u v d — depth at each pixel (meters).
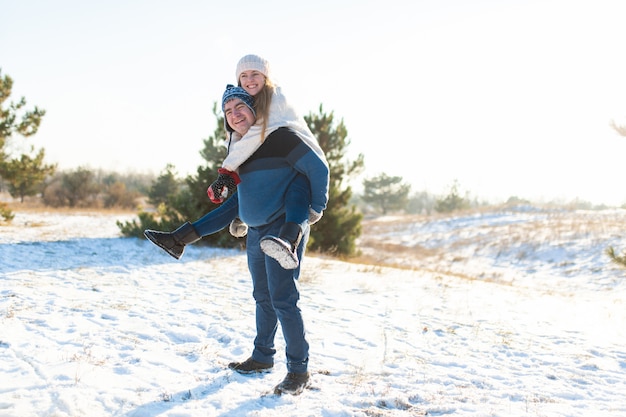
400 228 30.16
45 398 2.60
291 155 2.69
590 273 15.12
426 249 22.48
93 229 14.62
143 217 11.96
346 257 14.05
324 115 13.73
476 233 24.62
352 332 4.65
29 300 4.96
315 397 2.83
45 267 7.21
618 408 2.96
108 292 5.79
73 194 34.75
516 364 3.96
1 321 4.08
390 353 4.00
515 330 5.29
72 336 3.83
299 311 2.88
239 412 2.55
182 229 2.92
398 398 2.86
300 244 2.84
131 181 68.75
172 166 32.62
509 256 19.05
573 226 21.66
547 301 8.02
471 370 3.68
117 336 3.91
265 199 2.75
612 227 20.59
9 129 15.09
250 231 2.98
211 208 11.89
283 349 3.79
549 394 3.21
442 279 9.68
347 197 14.30
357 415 2.59
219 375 3.13
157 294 5.91
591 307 7.71
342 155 14.11
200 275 7.57
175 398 2.72
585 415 2.79
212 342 3.97
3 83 14.83
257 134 2.70
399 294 7.27
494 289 8.96
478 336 4.88
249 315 4.98
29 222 16.27
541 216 27.48
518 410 2.80
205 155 12.03
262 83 2.79
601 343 4.85
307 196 2.72
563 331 5.41
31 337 3.72
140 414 2.48
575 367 3.94
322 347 4.05
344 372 3.38
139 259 8.81
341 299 6.50
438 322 5.44
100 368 3.14
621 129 9.27
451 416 2.66
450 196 44.75
